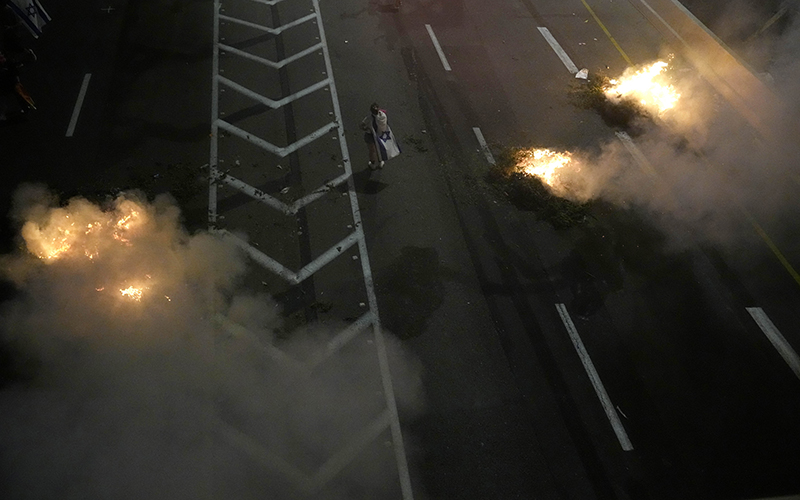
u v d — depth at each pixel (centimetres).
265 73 1303
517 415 786
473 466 736
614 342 876
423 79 1325
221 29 1417
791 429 801
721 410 812
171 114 1187
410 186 1080
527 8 1594
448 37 1459
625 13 1608
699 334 895
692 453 768
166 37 1377
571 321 896
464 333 870
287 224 998
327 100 1246
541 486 725
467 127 1212
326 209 1026
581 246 1005
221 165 1089
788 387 845
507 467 738
